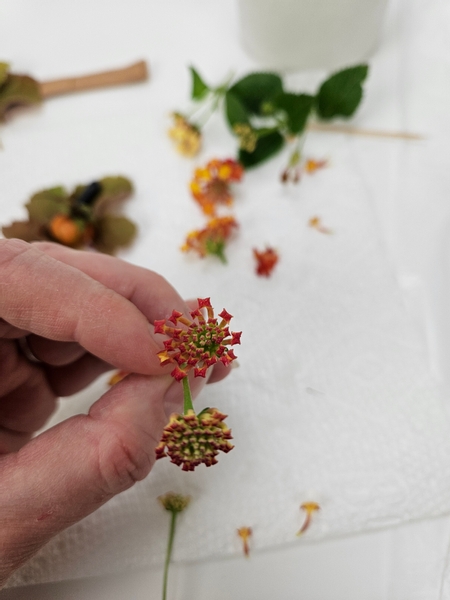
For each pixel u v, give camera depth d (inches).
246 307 9.9
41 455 6.2
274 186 10.9
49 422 9.2
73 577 8.2
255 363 9.5
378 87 11.4
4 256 6.5
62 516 6.3
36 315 6.5
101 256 7.9
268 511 8.5
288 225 10.5
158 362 6.6
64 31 12.4
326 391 9.3
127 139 11.4
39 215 10.2
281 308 9.9
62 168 11.3
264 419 9.1
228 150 11.3
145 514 8.5
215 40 12.1
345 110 10.8
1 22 12.5
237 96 11.2
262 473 8.7
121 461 6.3
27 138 11.5
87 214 10.2
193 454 5.4
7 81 11.3
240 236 10.5
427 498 8.4
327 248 10.3
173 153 11.2
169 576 8.3
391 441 8.9
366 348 9.5
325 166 10.9
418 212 10.4
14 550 6.2
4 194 11.1
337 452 8.8
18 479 6.1
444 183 10.6
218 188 10.6
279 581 8.3
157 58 12.1
